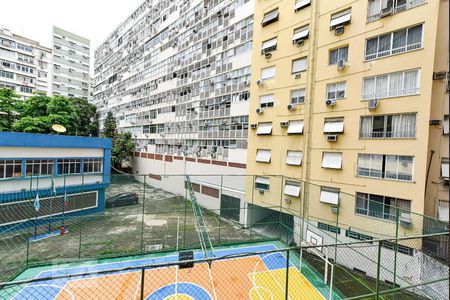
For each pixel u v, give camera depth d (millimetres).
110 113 37656
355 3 12758
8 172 14844
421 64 10781
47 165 16438
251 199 17141
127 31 38438
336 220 13023
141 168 32906
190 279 9914
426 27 10688
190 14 25297
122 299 8602
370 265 11727
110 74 44156
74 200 17062
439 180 10758
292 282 10125
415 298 9773
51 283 9352
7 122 24234
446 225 9719
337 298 9312
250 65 19047
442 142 10766
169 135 28000
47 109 24984
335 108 13320
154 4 31438
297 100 15180
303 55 14797
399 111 11297
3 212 14039
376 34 12016
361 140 12383
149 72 32219
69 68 53281
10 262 11172
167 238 14117
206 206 21656
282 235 14891
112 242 13516
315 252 11852
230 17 20734
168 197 20422
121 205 18797
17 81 43406
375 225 11852
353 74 12734
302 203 14328
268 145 16375
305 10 14812
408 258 10781
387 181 11539
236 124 19984
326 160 13617
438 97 10828
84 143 18031
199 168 23250
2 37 41750
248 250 12867
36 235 13875
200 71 23875
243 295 9141
